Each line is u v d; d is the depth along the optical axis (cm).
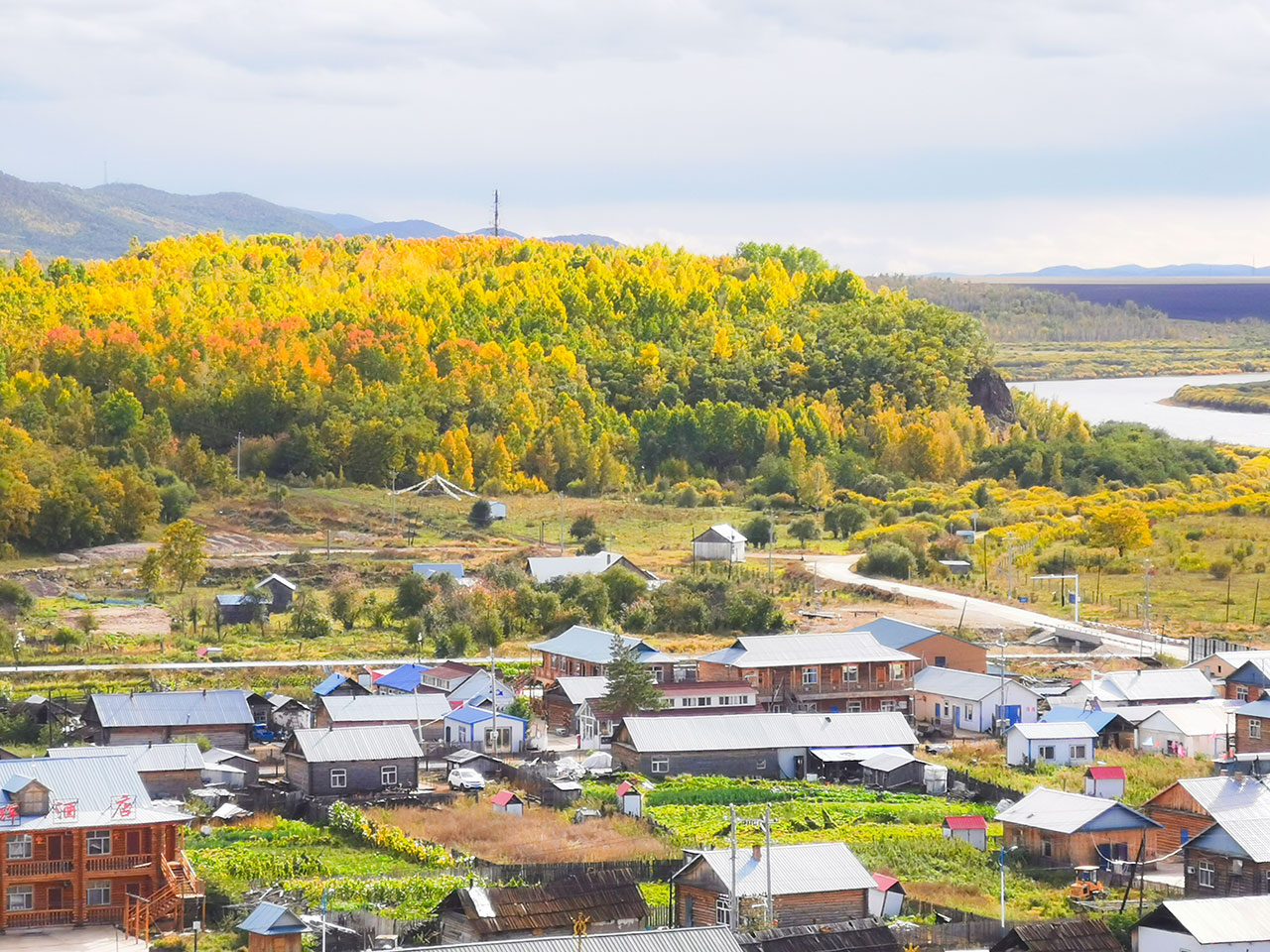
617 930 8075
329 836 10350
